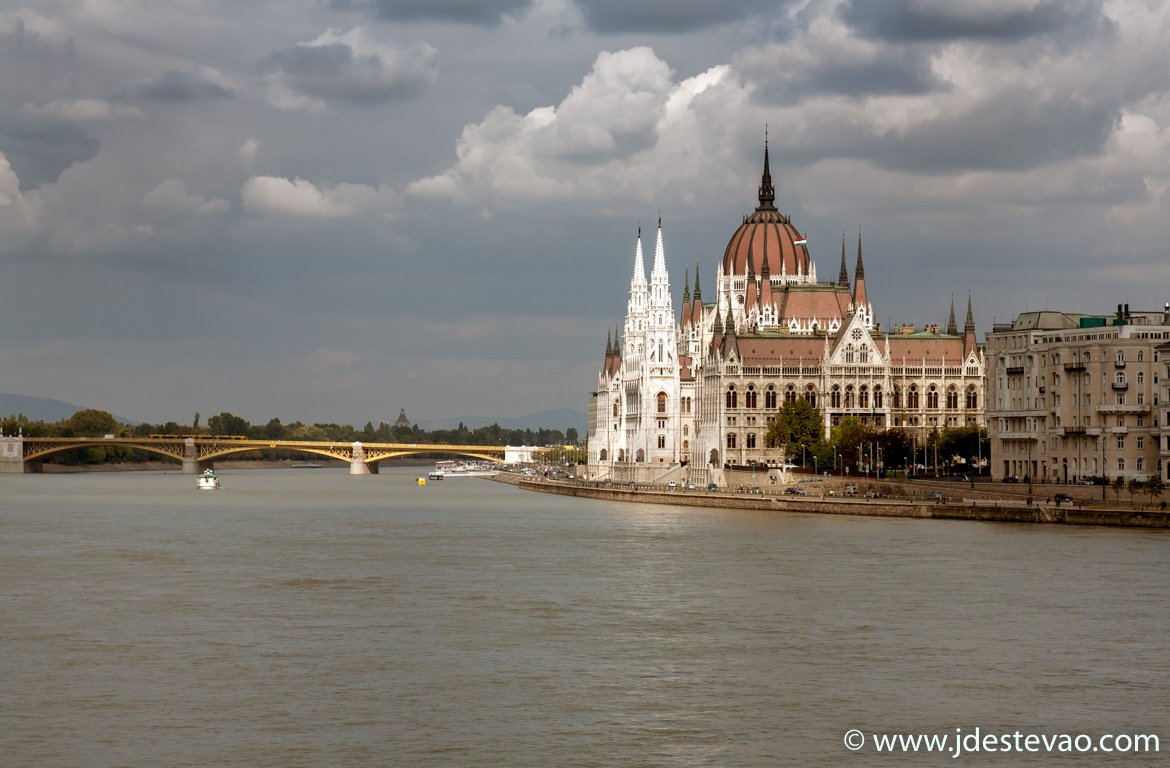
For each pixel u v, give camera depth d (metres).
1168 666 127.62
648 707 114.12
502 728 108.31
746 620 150.12
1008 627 145.00
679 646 136.50
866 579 179.50
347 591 173.00
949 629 144.25
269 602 163.75
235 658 131.00
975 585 173.25
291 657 131.50
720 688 119.88
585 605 160.88
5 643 138.12
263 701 115.75
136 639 140.00
